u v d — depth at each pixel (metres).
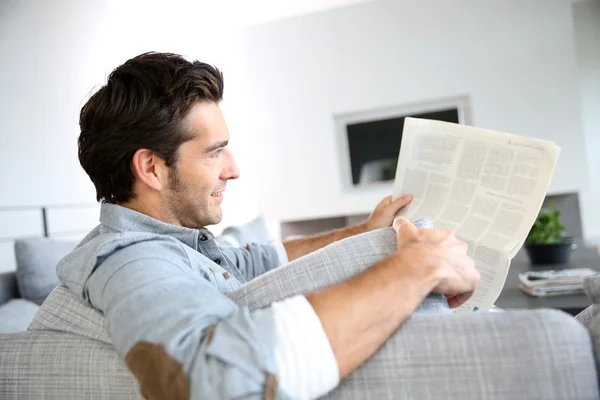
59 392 0.56
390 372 0.45
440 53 3.87
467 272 0.53
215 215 0.77
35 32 2.40
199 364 0.41
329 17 4.04
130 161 0.68
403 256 0.50
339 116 4.12
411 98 3.95
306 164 4.16
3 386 0.58
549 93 3.70
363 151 4.09
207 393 0.40
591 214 4.29
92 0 2.86
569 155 3.68
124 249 0.58
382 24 3.96
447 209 0.92
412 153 1.02
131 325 0.46
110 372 0.54
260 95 4.21
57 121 2.51
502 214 0.81
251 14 3.91
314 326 0.43
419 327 0.46
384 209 1.04
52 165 2.45
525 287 1.69
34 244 1.75
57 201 2.46
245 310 0.46
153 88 0.67
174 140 0.68
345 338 0.43
